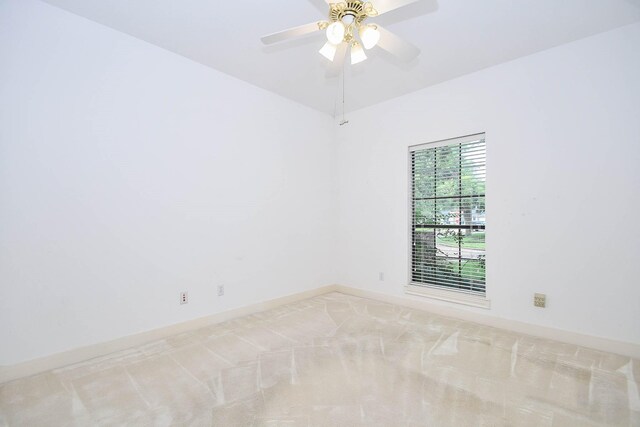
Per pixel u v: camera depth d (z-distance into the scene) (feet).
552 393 5.89
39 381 6.35
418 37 8.03
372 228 12.72
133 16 7.33
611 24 7.48
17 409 5.43
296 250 12.35
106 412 5.34
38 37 6.77
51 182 6.91
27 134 6.63
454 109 10.39
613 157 7.69
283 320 10.05
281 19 7.42
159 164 8.62
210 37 8.20
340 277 13.89
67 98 7.13
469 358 7.33
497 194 9.46
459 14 7.14
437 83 10.77
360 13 5.30
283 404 5.54
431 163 11.22
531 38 8.09
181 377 6.48
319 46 8.60
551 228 8.55
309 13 7.18
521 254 9.03
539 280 8.71
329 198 13.83
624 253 7.55
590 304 7.97
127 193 8.02
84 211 7.36
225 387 6.10
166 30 7.88
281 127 11.86
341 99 12.20
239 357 7.40
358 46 6.28
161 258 8.63
